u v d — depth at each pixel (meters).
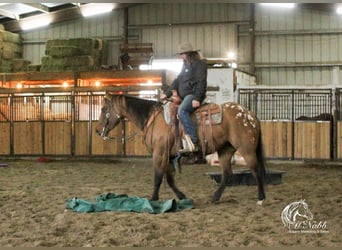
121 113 6.38
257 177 6.14
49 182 8.84
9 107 14.66
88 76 14.22
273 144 13.04
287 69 19.50
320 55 19.17
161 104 6.22
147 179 9.27
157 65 20.28
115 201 5.95
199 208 6.00
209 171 10.73
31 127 14.47
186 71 6.03
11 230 4.88
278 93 13.21
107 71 14.14
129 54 20.42
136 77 13.96
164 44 20.45
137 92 14.16
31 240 4.47
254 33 19.69
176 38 20.34
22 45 21.31
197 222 5.17
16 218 5.46
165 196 7.05
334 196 7.04
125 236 4.59
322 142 12.77
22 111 14.58
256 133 6.06
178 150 5.96
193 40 20.19
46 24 21.38
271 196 7.00
